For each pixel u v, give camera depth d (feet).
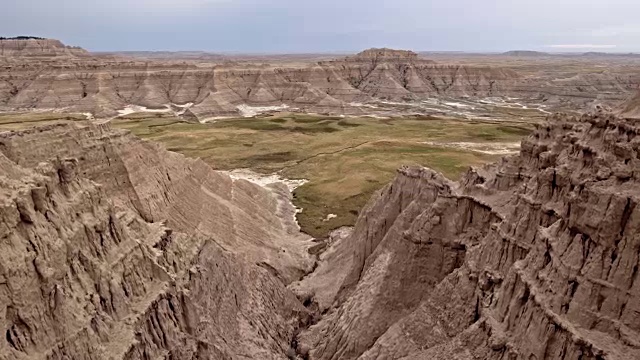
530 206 82.94
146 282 85.76
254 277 119.75
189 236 111.45
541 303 66.33
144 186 136.77
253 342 98.32
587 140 79.05
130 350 71.56
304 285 137.69
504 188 101.40
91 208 81.10
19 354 59.72
